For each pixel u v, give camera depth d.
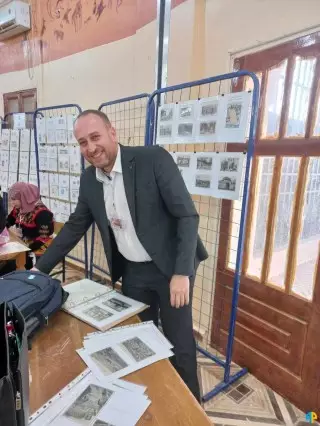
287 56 1.65
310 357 1.69
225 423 1.66
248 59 1.84
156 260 1.33
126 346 0.97
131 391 0.78
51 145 3.24
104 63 2.87
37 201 2.70
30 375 0.83
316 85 1.55
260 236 1.99
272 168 1.83
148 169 1.26
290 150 1.71
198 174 1.86
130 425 0.68
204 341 2.31
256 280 1.94
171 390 0.79
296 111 1.67
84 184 1.39
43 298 1.04
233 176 1.68
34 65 3.76
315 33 1.52
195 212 1.27
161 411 0.72
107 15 2.76
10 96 4.24
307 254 1.94
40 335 1.01
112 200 1.31
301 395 1.75
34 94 3.86
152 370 0.86
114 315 1.13
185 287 1.16
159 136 2.06
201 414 0.72
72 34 3.16
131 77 2.62
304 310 1.70
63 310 1.16
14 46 4.03
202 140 1.78
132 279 1.47
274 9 1.67
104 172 1.31
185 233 1.22
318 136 1.58
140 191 1.27
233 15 1.87
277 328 1.85
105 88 2.90
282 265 1.96
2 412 0.52
